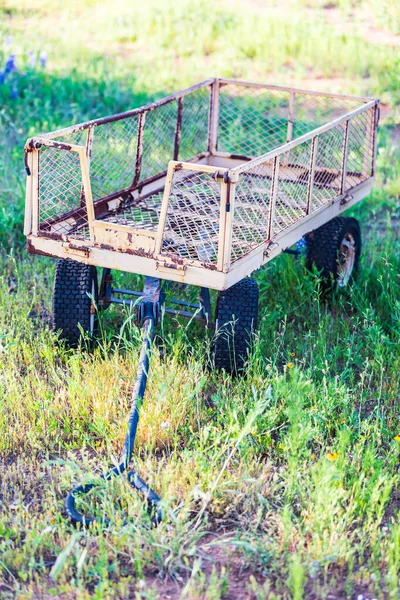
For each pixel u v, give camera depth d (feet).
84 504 20.94
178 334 27.71
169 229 28.66
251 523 20.74
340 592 18.99
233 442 22.88
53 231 27.78
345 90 56.65
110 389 25.75
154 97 54.80
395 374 27.73
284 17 70.95
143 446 23.89
